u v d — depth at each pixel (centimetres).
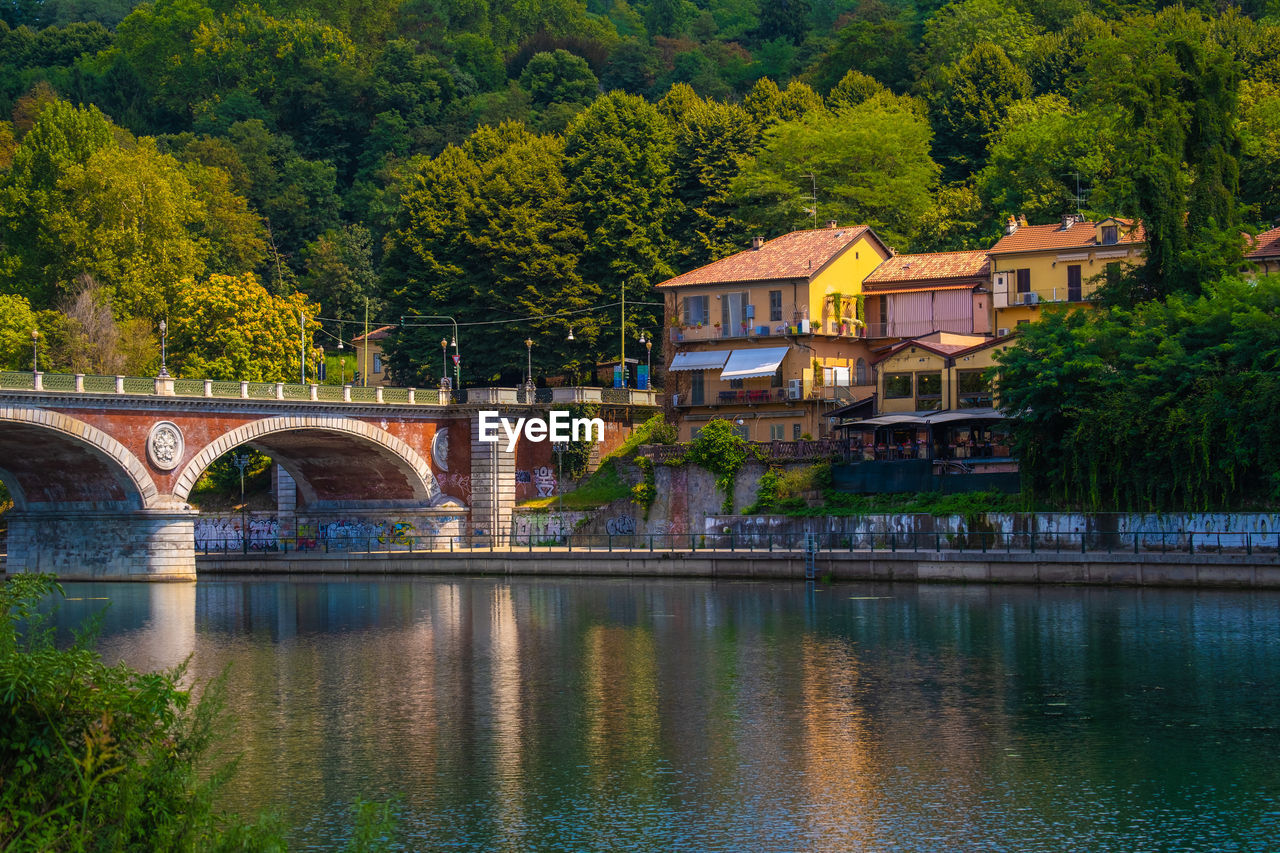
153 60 19250
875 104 12244
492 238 11169
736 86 17825
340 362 14488
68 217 12106
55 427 8062
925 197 11712
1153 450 7094
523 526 9669
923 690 4506
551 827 3150
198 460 8750
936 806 3256
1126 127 8162
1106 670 4744
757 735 3950
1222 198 8069
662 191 11400
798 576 7650
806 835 3072
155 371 11262
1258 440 6769
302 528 10456
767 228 11281
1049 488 7562
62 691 2167
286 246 16350
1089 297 8681
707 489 9019
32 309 12031
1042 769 3544
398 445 9681
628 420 10138
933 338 9169
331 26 19725
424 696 4578
